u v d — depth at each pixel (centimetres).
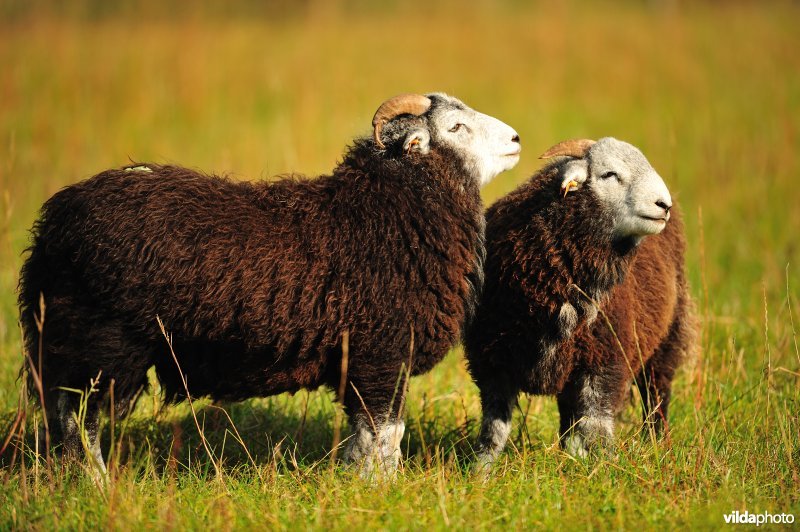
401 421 1107
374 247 1075
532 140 3078
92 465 1008
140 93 3150
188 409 1334
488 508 993
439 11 6269
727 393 1345
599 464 1077
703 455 1109
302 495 1036
